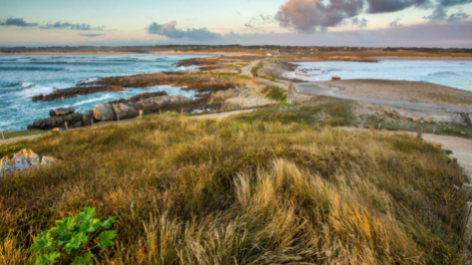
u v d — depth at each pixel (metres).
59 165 5.35
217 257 1.96
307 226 2.42
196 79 58.41
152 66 104.06
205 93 44.94
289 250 2.15
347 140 8.23
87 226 2.02
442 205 2.92
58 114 26.02
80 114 26.53
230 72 75.94
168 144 8.38
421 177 4.04
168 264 1.97
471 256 2.03
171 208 2.72
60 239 1.91
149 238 2.10
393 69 75.31
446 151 8.60
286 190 3.20
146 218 2.54
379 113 18.56
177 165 4.96
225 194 3.26
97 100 37.44
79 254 2.02
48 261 1.69
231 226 2.26
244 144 6.96
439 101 22.36
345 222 2.39
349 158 5.02
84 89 43.25
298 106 22.05
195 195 2.95
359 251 2.01
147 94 38.75
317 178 3.31
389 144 8.30
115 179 3.89
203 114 23.64
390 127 16.45
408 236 2.26
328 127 13.05
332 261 1.93
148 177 3.87
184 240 2.15
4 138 15.13
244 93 43.16
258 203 2.77
